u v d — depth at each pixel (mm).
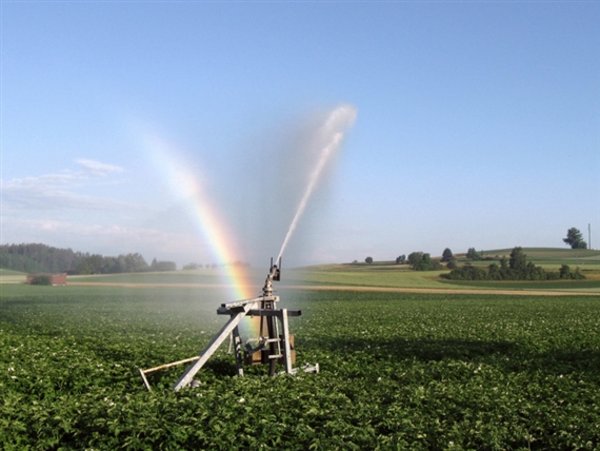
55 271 182875
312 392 13984
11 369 17594
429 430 11547
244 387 14328
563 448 11312
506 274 129250
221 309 16359
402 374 17109
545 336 30125
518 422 12289
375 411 12484
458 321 42531
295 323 41062
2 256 186500
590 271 138000
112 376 17547
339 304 67562
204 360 15312
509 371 18594
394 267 155375
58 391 16406
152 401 12844
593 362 20328
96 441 11438
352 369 18359
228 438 11094
